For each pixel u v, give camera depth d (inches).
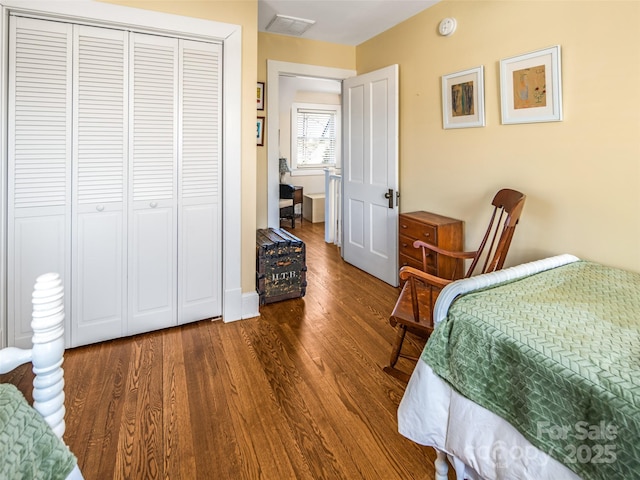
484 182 100.8
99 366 80.2
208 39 92.7
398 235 128.5
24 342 81.4
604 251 75.5
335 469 54.6
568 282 62.0
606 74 72.4
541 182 86.2
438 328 51.4
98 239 87.4
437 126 114.5
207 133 96.3
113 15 80.6
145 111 88.3
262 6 114.0
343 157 157.6
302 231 235.0
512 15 89.2
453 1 105.3
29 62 76.5
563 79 79.4
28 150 78.2
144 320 95.0
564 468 36.5
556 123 82.0
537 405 39.4
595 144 75.4
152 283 94.8
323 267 156.7
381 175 135.2
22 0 73.0
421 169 122.2
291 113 267.4
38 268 81.9
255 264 108.3
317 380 76.4
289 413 66.4
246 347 89.6
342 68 151.5
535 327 44.9
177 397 70.3
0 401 27.8
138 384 74.0
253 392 72.2
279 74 144.6
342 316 108.2
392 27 130.0
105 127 84.7
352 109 148.6
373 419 65.1
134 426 62.4
